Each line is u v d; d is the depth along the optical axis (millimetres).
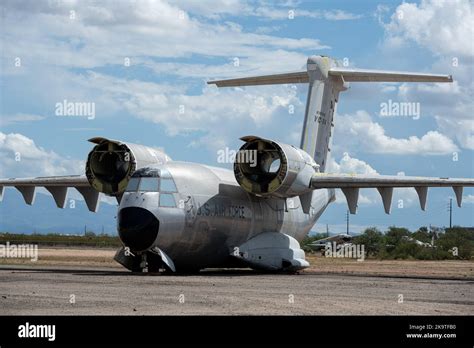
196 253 30156
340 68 37344
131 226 28016
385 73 34781
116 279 25406
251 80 36688
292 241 34625
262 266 32531
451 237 77125
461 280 28812
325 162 37781
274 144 30422
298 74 36844
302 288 22531
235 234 31703
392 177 31922
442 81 33625
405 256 69562
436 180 31953
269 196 31469
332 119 38094
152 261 30188
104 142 31078
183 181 29406
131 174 30672
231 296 19250
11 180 35312
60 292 19844
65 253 59156
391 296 20156
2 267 34719
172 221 28469
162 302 17547
